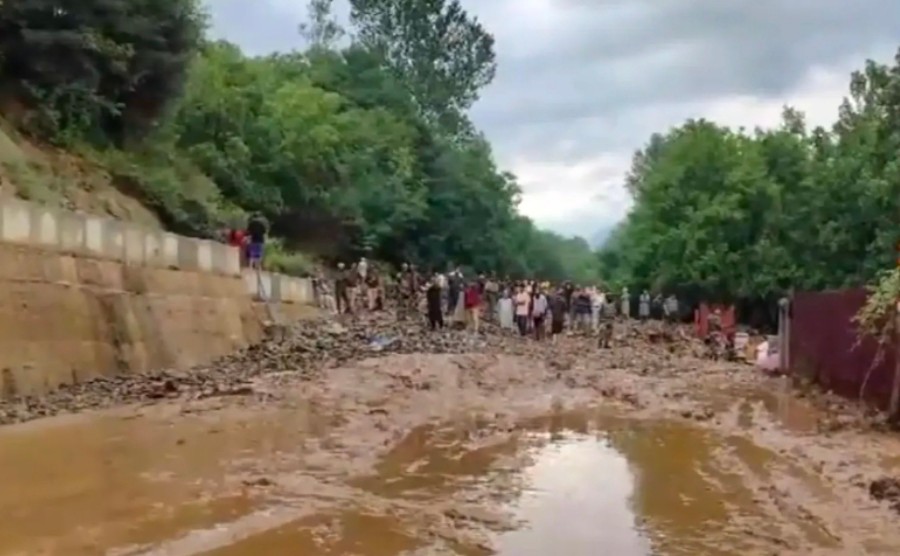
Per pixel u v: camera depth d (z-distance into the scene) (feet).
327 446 38.22
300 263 119.14
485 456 38.06
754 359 89.71
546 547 24.52
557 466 36.27
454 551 23.86
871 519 28.14
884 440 42.96
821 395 60.49
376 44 238.07
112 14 90.99
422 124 206.39
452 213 200.13
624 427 47.39
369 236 163.53
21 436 38.60
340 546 23.97
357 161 161.27
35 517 25.52
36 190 70.59
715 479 34.01
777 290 149.07
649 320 158.71
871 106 135.74
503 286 130.41
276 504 28.12
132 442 37.81
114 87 94.94
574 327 122.62
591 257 472.03
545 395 59.82
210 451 36.35
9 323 51.24
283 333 88.38
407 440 41.42
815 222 139.03
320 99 160.45
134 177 94.43
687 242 165.78
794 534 26.40
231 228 104.73
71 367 56.49
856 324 55.52
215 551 23.06
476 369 69.62
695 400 58.90
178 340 69.87
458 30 244.63
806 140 165.99
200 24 106.32
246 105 131.44
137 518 25.82
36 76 86.99
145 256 68.13
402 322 107.55
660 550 24.56
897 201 120.26
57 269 56.80
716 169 178.70
